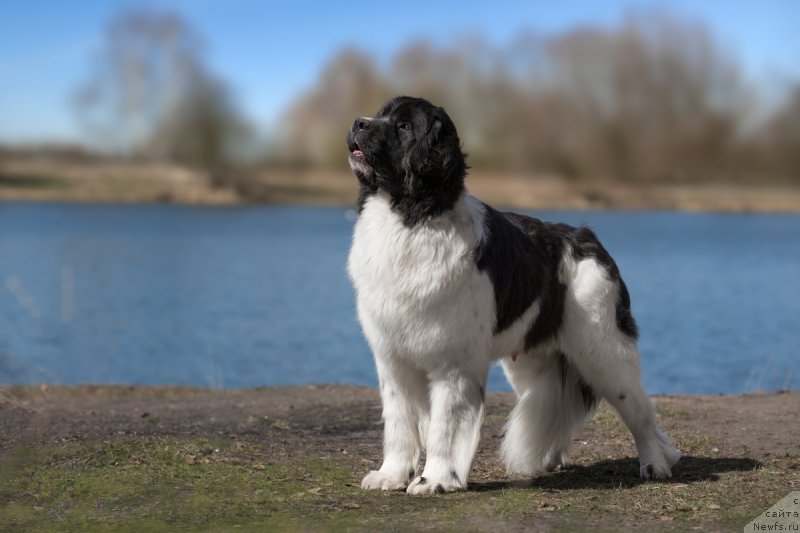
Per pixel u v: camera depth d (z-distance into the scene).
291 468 6.52
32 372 12.29
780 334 16.81
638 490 5.84
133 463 6.56
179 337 16.83
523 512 5.24
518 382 6.63
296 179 71.25
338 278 27.05
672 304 21.17
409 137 5.50
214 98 67.94
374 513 5.27
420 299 5.46
